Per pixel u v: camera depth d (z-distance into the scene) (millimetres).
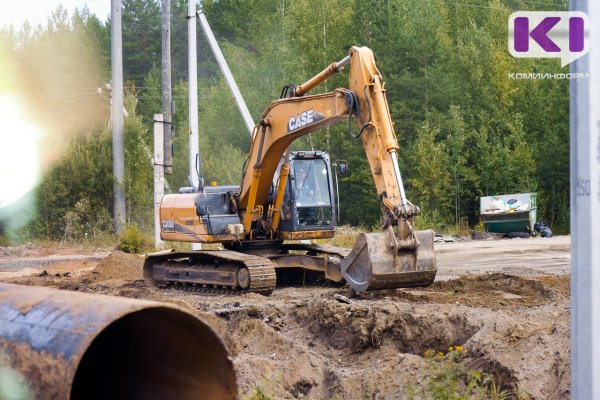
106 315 4340
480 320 9656
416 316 10227
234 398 4668
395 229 12461
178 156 43469
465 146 46094
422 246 12352
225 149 41500
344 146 43656
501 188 44906
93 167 35500
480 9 55938
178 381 4980
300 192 16688
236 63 49094
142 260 20344
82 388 5617
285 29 48219
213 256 15852
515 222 34656
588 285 4164
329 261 15539
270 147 15594
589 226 4172
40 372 4270
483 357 8398
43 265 24625
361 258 12391
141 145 35750
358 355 10320
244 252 16969
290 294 15242
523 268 18594
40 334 4480
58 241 34562
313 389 9344
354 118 13547
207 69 60125
